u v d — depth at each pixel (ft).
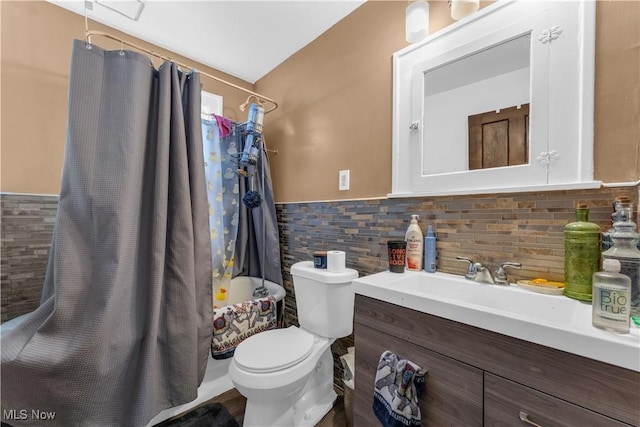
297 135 6.43
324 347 4.32
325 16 5.32
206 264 4.66
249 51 6.45
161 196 4.12
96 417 3.56
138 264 4.05
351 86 5.19
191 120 4.66
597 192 2.74
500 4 3.40
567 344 1.92
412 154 4.23
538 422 2.03
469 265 3.54
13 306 4.63
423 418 2.71
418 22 3.79
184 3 5.00
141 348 3.91
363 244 4.95
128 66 4.01
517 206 3.26
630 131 2.59
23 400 3.34
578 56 2.87
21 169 4.72
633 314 2.15
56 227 3.69
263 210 6.68
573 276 2.67
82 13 5.26
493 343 2.27
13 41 4.65
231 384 5.29
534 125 3.13
